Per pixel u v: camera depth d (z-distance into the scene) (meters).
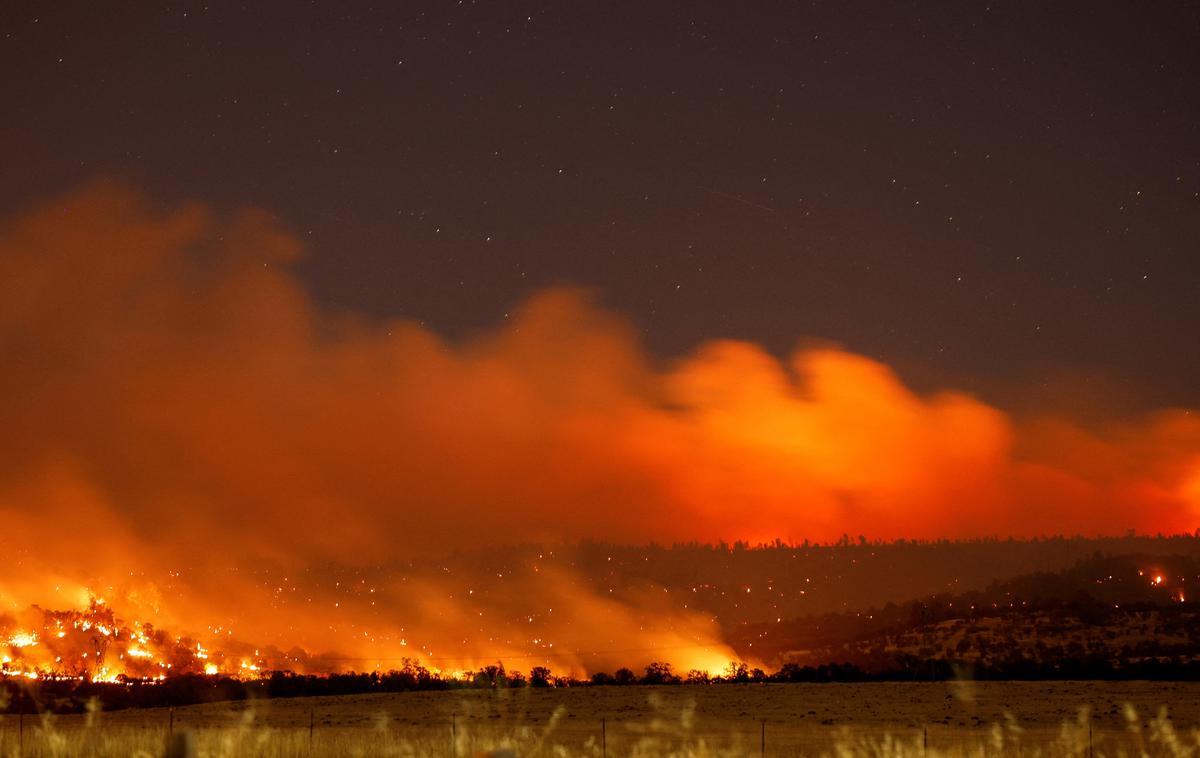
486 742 37.34
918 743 42.03
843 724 50.97
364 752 36.44
